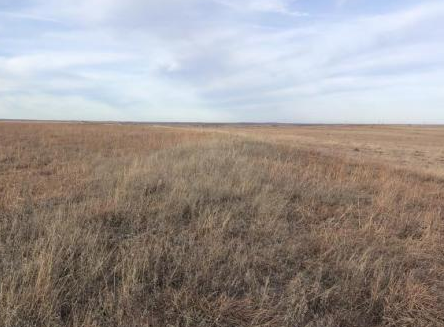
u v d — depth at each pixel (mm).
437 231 6090
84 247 4422
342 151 24734
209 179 7836
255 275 4234
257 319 3451
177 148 13945
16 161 12062
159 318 3414
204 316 3480
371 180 9828
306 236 5422
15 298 3293
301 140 38406
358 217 6660
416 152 29391
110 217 5609
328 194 7777
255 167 9773
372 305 3777
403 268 4660
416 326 3566
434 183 10906
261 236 5344
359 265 4406
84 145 17844
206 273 4066
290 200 7441
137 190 7152
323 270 4398
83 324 3150
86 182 8336
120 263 4113
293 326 3412
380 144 39344
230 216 5895
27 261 4027
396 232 5918
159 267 4172
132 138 23359
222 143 15391
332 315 3584
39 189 7812
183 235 5145
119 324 3223
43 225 5043
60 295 3518
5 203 6293
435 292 4145
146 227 5465
